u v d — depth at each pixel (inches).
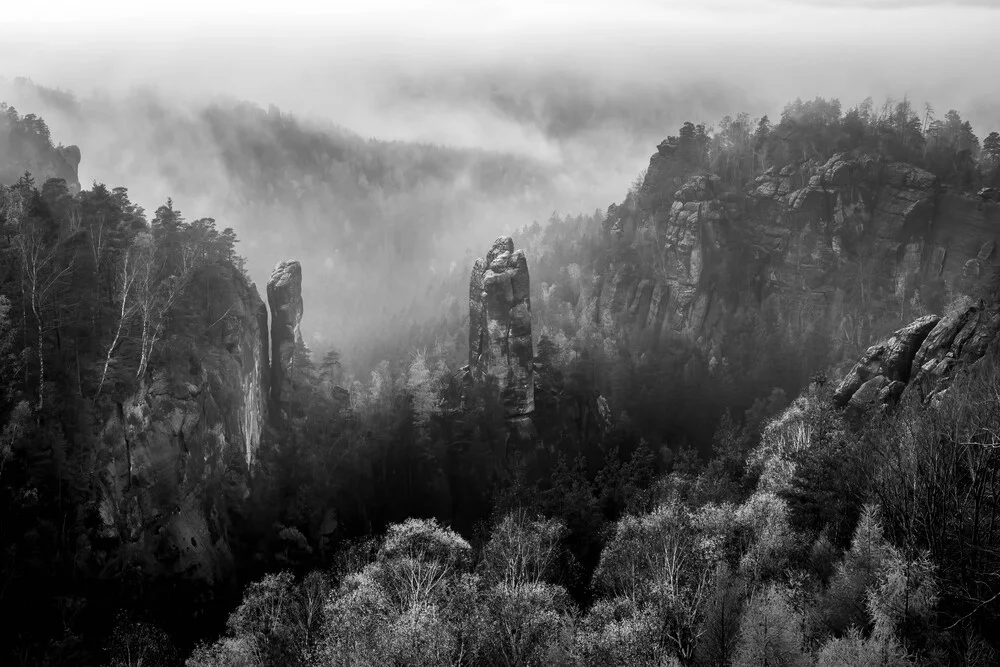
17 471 2972.4
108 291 3752.5
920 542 2154.3
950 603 1966.0
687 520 2883.9
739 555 2650.1
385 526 4653.1
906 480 2288.4
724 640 2149.4
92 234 3764.8
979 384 2691.9
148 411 3614.7
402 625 2255.2
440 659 2208.4
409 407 5492.1
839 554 2449.6
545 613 2498.8
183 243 4266.7
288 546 4035.4
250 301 4771.2
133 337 3745.1
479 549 3846.0
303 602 2765.7
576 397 6373.0
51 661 2539.4
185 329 3971.5
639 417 7263.8
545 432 6122.1
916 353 3683.6
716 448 5241.1
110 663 2591.0
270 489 4303.6
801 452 3016.7
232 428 4192.9
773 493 2898.6
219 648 2549.2
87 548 3080.7
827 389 4065.0
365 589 2495.1
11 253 3442.4
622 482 4761.3
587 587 3257.9
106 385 3462.1
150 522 3452.3
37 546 2898.6
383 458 5073.8
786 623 1983.3
